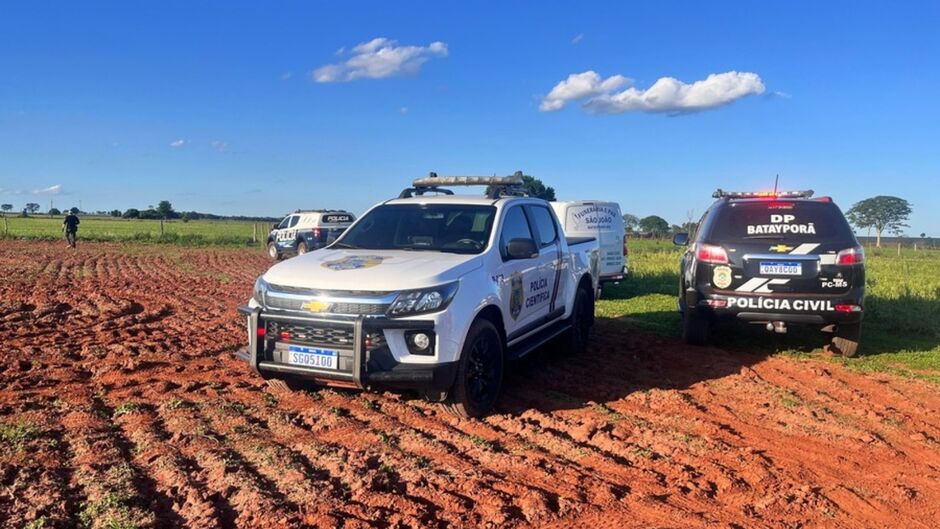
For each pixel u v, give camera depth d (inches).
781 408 241.4
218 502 153.8
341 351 205.9
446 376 205.3
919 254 1822.1
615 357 324.8
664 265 884.6
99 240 1514.5
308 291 211.6
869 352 349.1
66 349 306.3
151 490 160.2
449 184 300.0
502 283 241.1
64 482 161.5
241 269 832.9
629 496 162.9
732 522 151.2
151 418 212.7
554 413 231.6
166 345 321.1
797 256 304.8
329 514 147.9
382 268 217.3
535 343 271.0
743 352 342.0
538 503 155.0
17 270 743.1
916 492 171.2
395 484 165.6
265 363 216.4
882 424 225.8
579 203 561.0
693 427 218.4
